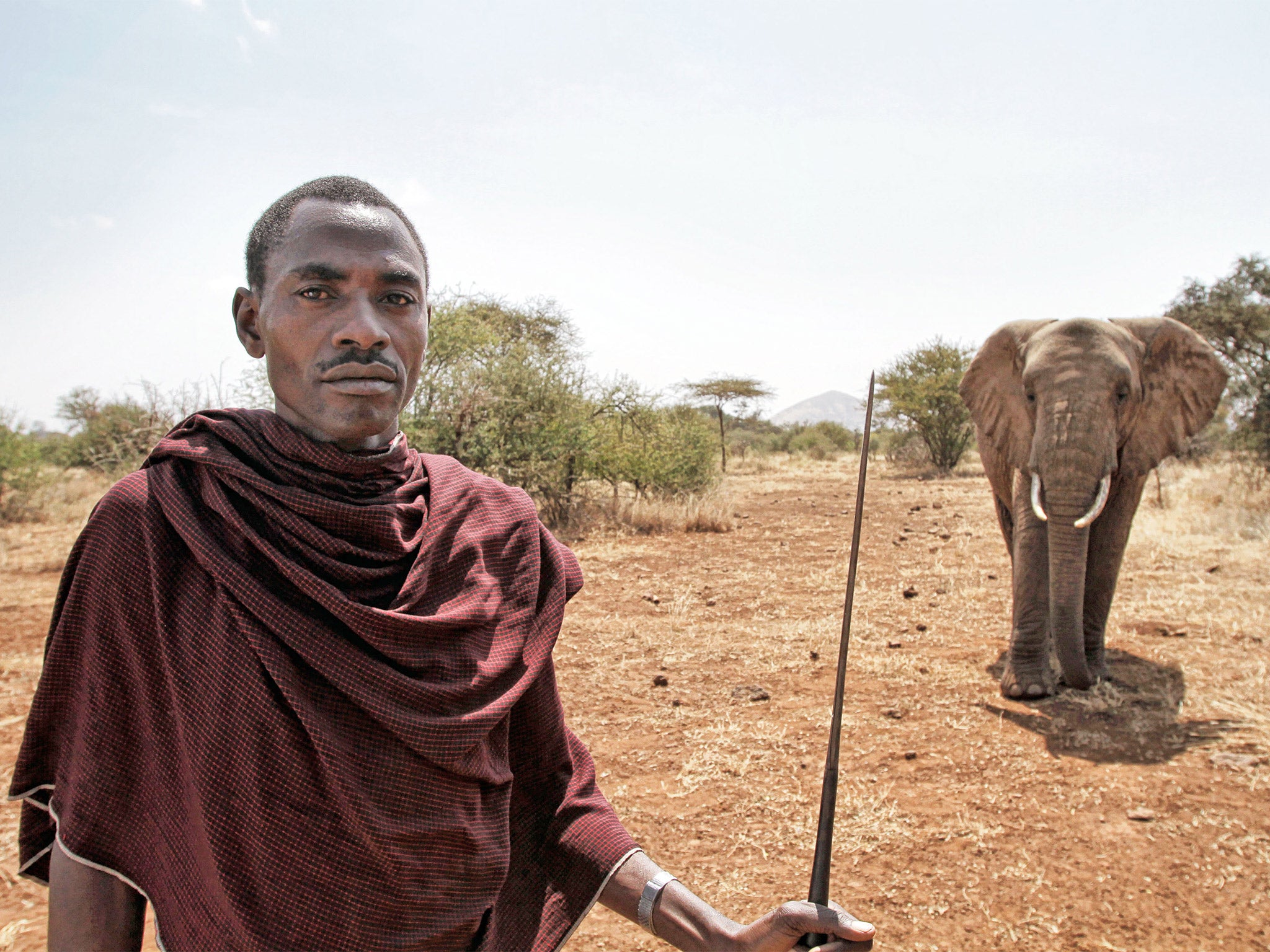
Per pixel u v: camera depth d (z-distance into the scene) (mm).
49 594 8211
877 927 2957
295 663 942
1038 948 2840
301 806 915
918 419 23844
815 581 8547
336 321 1041
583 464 13070
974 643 6219
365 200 1105
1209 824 3547
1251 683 5090
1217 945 2828
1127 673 5441
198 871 931
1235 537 9789
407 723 953
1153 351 5430
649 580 8648
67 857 975
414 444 11133
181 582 962
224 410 1101
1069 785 3930
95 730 955
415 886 958
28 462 14086
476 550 1144
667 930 1178
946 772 4105
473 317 13258
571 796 1272
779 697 5141
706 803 3834
